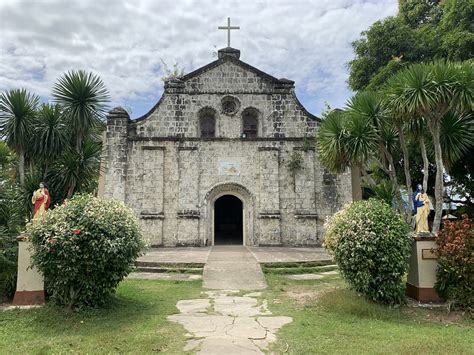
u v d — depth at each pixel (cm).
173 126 2227
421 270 1055
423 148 1325
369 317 907
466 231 976
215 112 2262
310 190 2206
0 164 1911
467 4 1772
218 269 1454
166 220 2153
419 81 1145
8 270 1066
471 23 1789
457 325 868
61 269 894
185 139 2212
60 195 1603
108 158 2156
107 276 933
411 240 1075
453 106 1140
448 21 1870
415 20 2308
